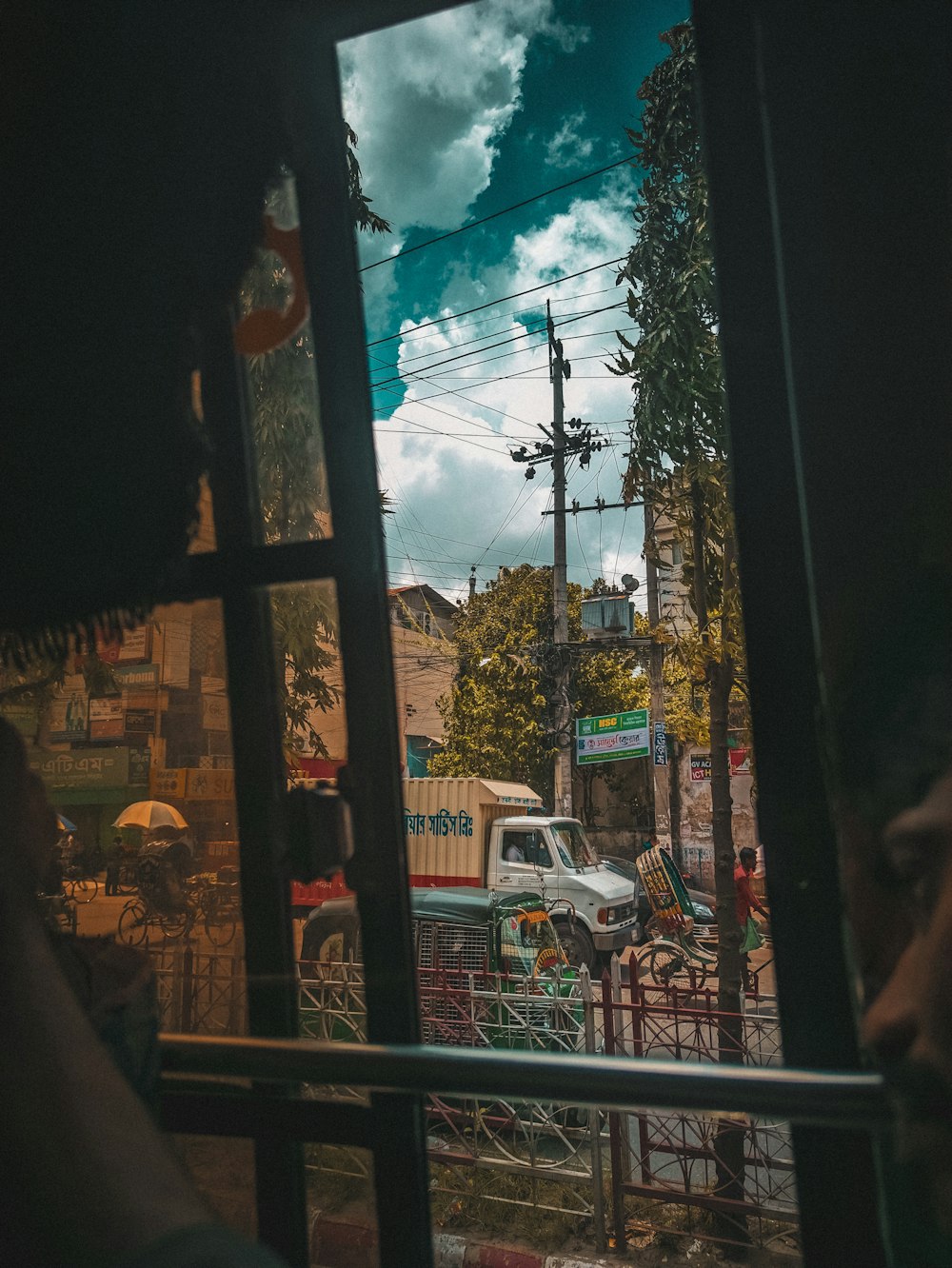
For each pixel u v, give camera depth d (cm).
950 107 93
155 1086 99
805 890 95
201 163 123
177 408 123
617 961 493
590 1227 436
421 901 756
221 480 129
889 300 92
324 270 125
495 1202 459
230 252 122
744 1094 89
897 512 87
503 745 1845
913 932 54
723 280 103
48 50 127
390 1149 118
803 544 97
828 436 91
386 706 120
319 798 119
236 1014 128
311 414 128
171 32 124
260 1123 124
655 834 1589
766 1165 409
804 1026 94
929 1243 54
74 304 126
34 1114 27
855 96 95
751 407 101
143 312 124
